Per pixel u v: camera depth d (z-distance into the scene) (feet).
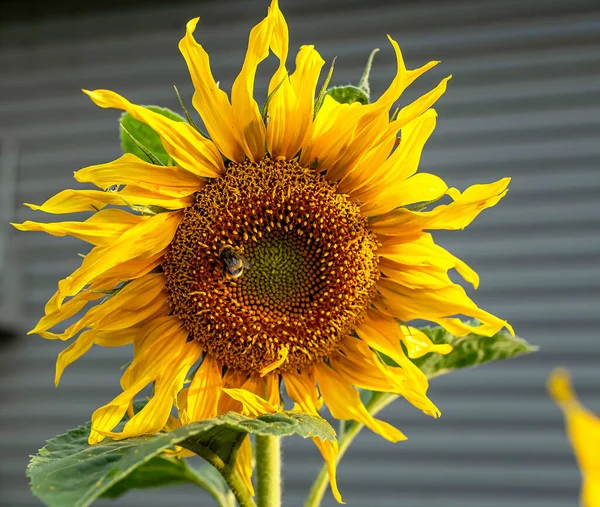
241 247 1.86
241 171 1.82
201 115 1.77
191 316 1.82
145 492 5.94
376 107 1.75
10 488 6.25
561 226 5.63
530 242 5.64
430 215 1.80
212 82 1.76
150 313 1.80
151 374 1.76
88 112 6.78
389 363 1.90
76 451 1.63
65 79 6.83
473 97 5.90
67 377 6.29
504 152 5.82
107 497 2.07
